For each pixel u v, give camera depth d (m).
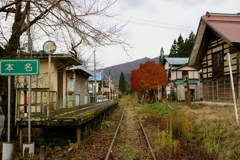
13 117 6.66
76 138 6.36
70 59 10.14
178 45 52.22
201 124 8.07
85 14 5.63
